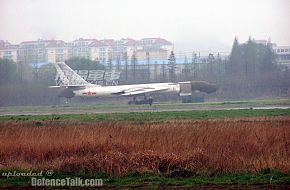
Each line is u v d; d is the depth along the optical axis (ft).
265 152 215.51
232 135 247.91
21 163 210.79
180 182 173.88
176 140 233.55
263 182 172.04
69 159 206.80
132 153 209.26
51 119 464.65
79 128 298.97
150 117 464.24
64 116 522.06
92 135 254.27
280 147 220.43
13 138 251.80
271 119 383.65
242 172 189.16
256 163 195.52
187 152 208.03
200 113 511.40
